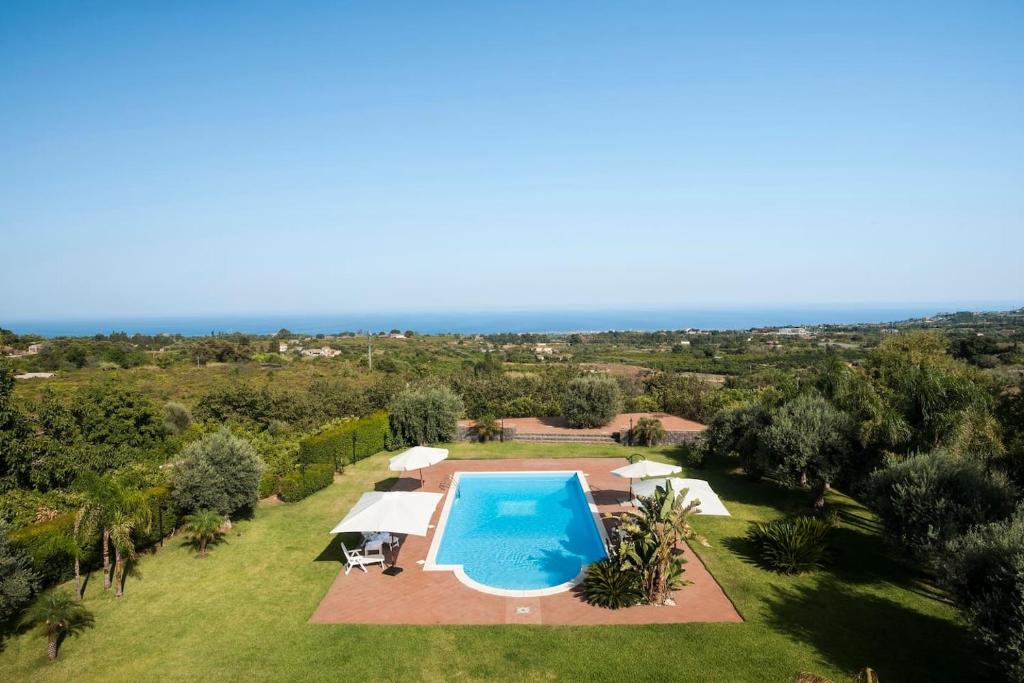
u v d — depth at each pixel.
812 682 9.24
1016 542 9.38
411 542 16.91
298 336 114.44
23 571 11.40
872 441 17.09
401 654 11.12
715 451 26.47
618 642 11.41
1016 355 42.59
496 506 21.14
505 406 34.62
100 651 11.32
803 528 15.19
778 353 79.81
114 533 13.27
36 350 59.03
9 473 19.75
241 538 17.03
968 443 15.47
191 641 11.66
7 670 10.70
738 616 12.38
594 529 18.05
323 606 13.09
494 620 12.40
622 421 32.78
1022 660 8.48
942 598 13.04
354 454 26.19
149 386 44.84
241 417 36.09
